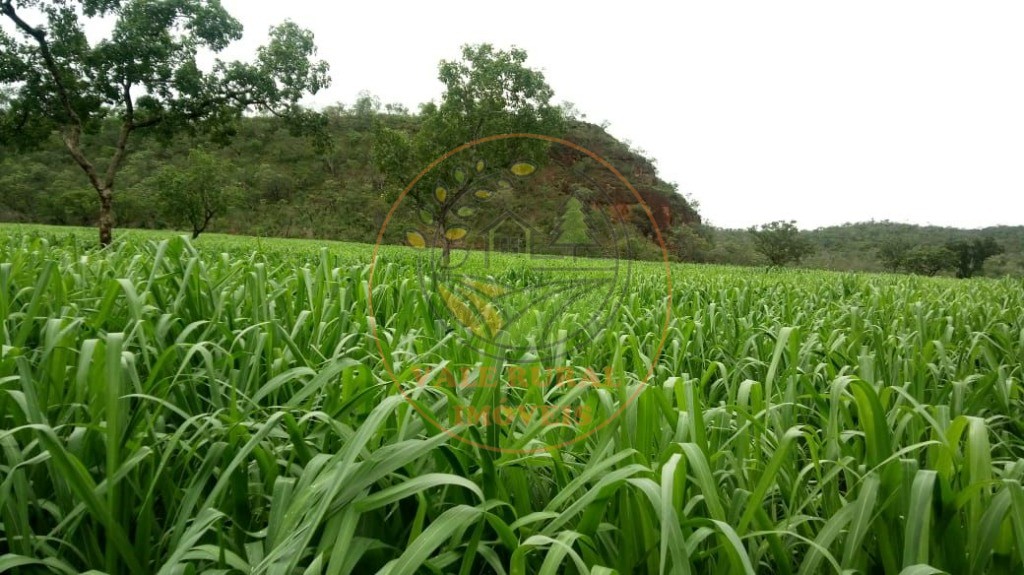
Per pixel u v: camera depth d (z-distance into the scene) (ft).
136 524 5.42
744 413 6.07
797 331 7.85
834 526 4.84
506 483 5.55
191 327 7.30
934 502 4.70
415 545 4.04
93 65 56.54
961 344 11.63
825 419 7.49
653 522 4.84
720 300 16.33
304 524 4.35
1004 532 4.61
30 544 4.87
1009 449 7.86
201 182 79.46
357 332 8.76
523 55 59.77
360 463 4.57
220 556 4.45
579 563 3.85
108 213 57.62
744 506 5.30
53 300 8.96
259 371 7.92
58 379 6.17
